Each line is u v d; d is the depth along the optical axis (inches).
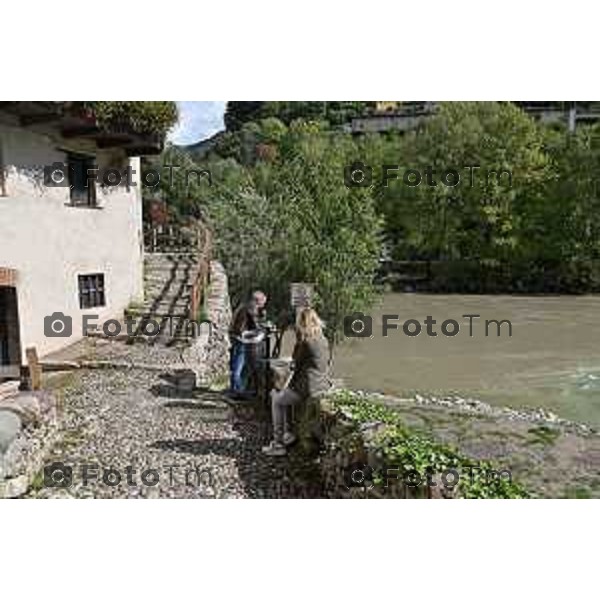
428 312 1337.4
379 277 930.7
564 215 1722.4
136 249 697.0
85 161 604.4
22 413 290.7
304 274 850.1
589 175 1720.0
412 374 770.8
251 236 945.5
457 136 1740.9
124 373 471.2
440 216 1745.8
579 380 740.0
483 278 1750.7
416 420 470.9
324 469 278.7
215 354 547.2
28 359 370.0
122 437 339.9
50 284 542.0
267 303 887.7
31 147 516.7
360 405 286.8
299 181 896.9
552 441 420.2
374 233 861.2
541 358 864.3
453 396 665.6
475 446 406.9
